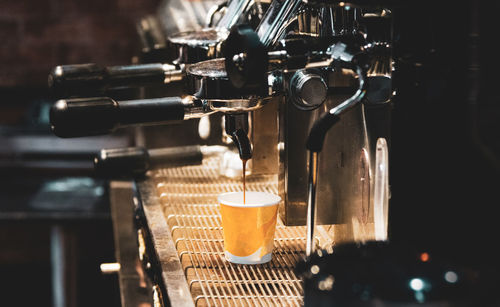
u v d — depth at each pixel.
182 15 2.02
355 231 1.02
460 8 0.92
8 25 2.92
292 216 1.09
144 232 1.26
